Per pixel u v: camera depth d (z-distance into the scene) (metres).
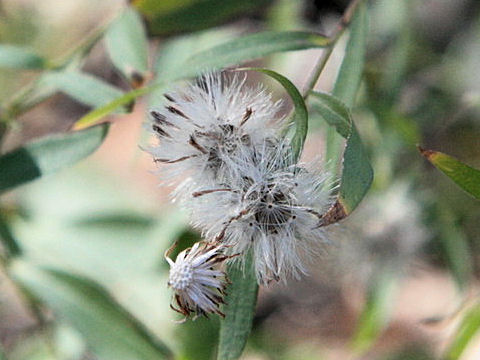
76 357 0.27
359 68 0.20
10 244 0.25
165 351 0.25
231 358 0.18
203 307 0.18
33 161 0.21
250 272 0.18
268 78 0.28
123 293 0.28
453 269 0.26
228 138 0.18
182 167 0.18
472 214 0.27
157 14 0.24
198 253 0.18
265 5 0.27
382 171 0.27
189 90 0.19
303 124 0.18
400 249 0.26
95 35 0.24
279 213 0.18
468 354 0.28
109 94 0.22
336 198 0.18
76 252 0.29
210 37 0.28
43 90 0.24
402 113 0.28
